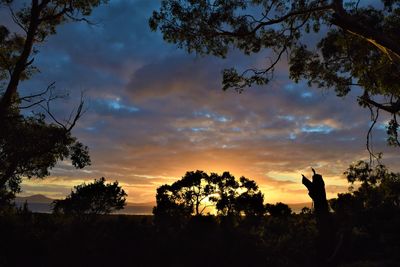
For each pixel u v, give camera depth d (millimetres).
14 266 22500
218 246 25766
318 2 20172
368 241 33594
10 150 22516
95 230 25047
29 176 25500
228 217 31000
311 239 29812
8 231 23609
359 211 34000
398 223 34594
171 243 24969
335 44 23062
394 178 31641
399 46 15789
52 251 23406
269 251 27938
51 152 24547
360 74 23031
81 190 27922
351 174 28531
